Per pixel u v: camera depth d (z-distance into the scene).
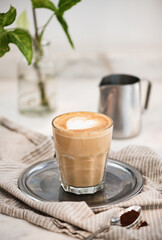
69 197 0.65
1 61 1.21
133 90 0.86
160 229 0.57
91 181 0.66
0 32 0.78
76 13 1.18
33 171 0.72
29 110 0.99
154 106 1.05
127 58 1.19
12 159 0.78
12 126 0.89
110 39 1.21
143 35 1.21
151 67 1.19
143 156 0.74
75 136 0.63
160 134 0.90
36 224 0.61
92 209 0.62
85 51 1.23
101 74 1.22
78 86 1.19
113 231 0.56
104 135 0.64
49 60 0.97
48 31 1.20
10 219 0.62
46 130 0.93
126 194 0.65
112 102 0.86
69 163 0.65
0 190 0.69
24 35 0.79
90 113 0.71
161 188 0.67
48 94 0.99
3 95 1.13
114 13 1.18
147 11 1.17
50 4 0.87
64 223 0.59
